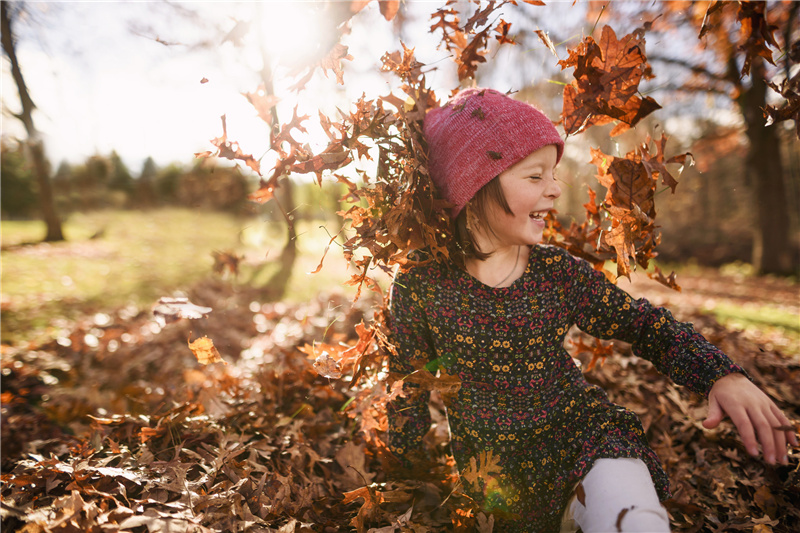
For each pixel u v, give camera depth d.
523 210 1.27
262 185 1.22
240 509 1.27
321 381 2.11
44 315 5.33
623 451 1.15
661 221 18.98
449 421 1.47
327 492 1.61
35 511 1.19
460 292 1.35
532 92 2.02
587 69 1.31
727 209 19.41
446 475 1.56
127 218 15.48
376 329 1.44
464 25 1.39
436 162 1.36
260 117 1.19
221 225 13.32
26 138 7.71
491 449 1.35
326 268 8.17
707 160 12.64
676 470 1.75
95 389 2.87
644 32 1.28
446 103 1.45
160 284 7.53
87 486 1.30
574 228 1.69
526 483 1.32
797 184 17.36
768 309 6.21
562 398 1.36
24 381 3.16
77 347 3.85
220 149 1.18
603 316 1.37
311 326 3.61
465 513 1.35
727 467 1.77
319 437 1.91
